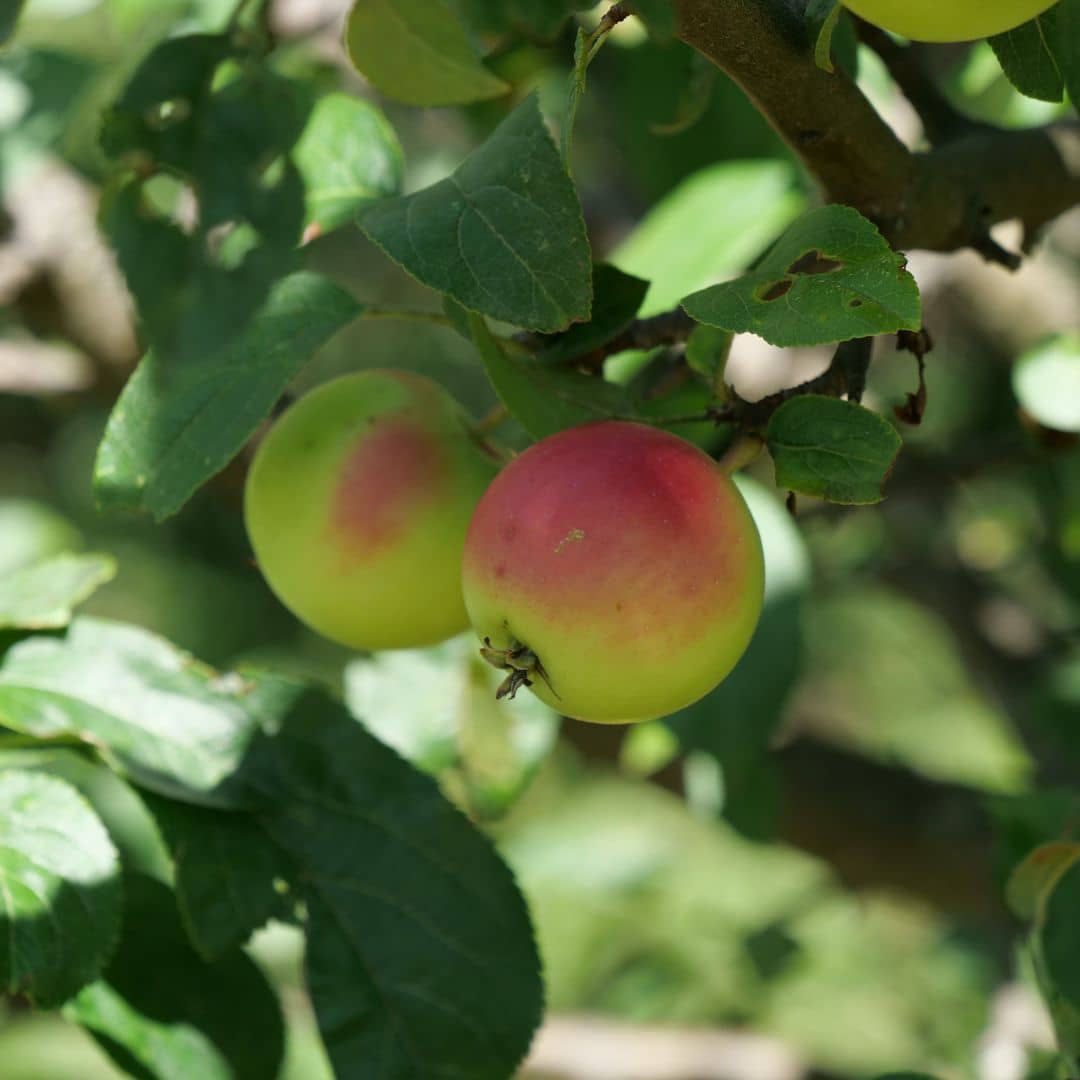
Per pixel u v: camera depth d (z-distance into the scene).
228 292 0.99
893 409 1.05
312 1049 1.46
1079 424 1.18
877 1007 1.82
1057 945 1.08
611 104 1.54
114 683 1.09
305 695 1.09
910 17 0.98
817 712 1.82
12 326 1.82
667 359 1.16
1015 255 1.09
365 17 1.07
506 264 0.99
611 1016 1.79
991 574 1.72
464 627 1.09
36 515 1.82
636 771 1.45
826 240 0.99
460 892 1.07
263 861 1.07
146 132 1.01
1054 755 1.52
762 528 1.22
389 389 1.08
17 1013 1.33
